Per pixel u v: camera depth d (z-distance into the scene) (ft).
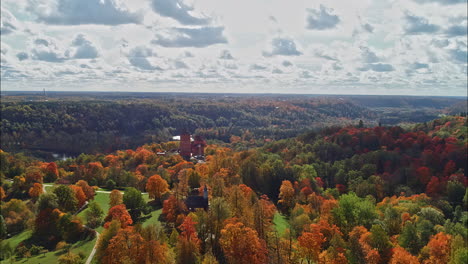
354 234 252.62
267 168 434.30
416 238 265.75
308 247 222.48
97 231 273.95
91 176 440.04
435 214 320.29
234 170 454.40
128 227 240.12
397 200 385.29
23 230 305.32
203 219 246.68
